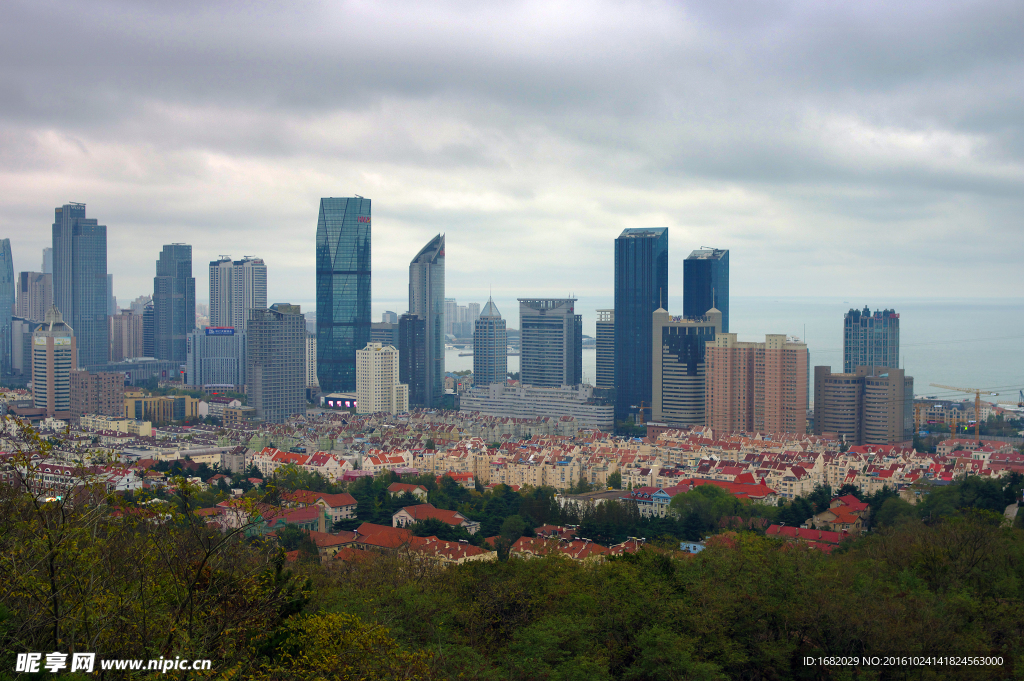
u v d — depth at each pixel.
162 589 116.56
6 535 114.06
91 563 112.81
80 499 118.50
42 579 112.62
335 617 136.12
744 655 198.62
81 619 110.88
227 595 117.69
